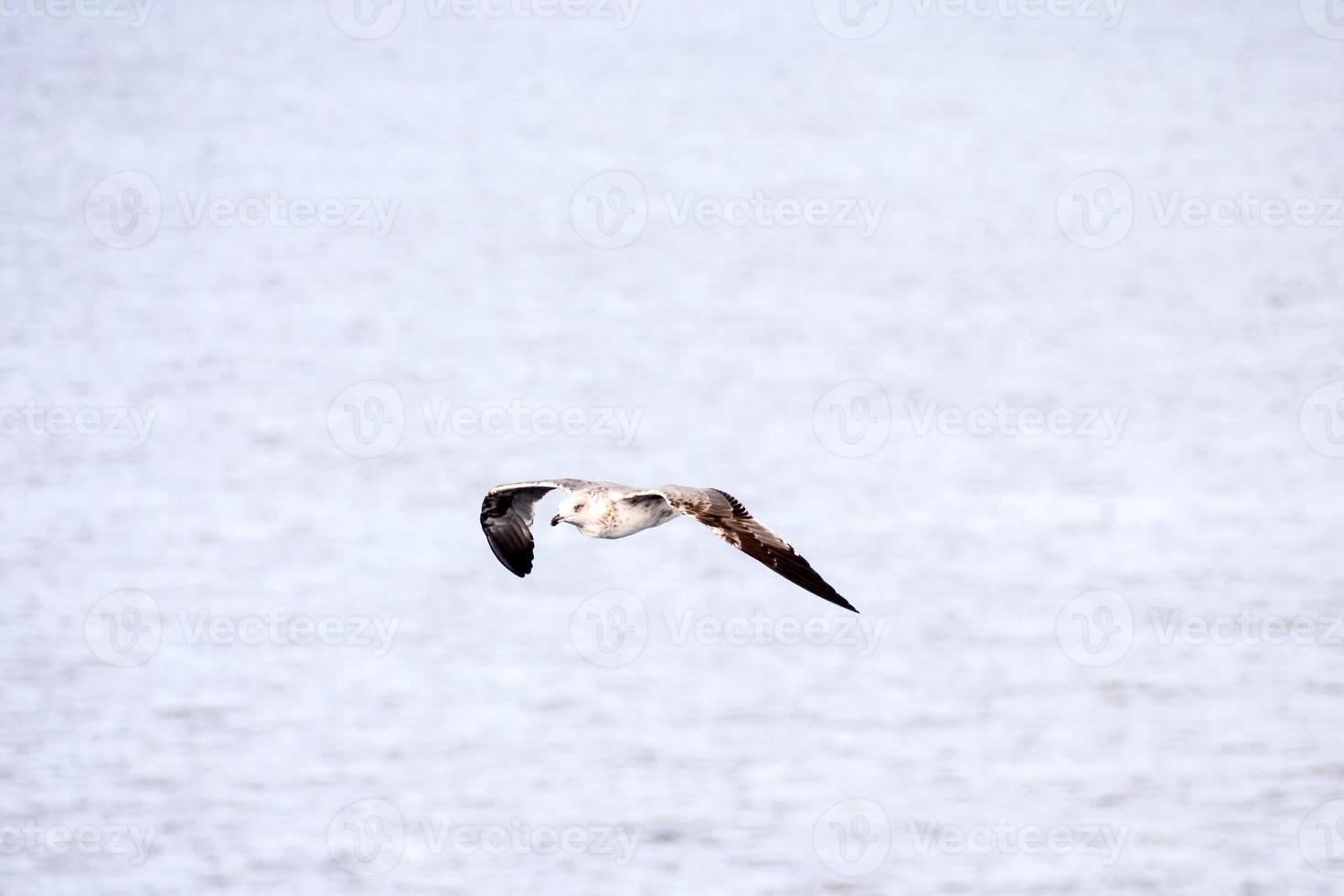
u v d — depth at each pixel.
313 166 140.00
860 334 87.19
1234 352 80.00
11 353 81.75
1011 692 39.97
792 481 60.72
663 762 36.28
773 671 41.38
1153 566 49.97
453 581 49.06
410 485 59.94
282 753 36.81
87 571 50.22
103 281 99.50
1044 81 178.75
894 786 35.03
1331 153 136.38
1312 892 30.53
